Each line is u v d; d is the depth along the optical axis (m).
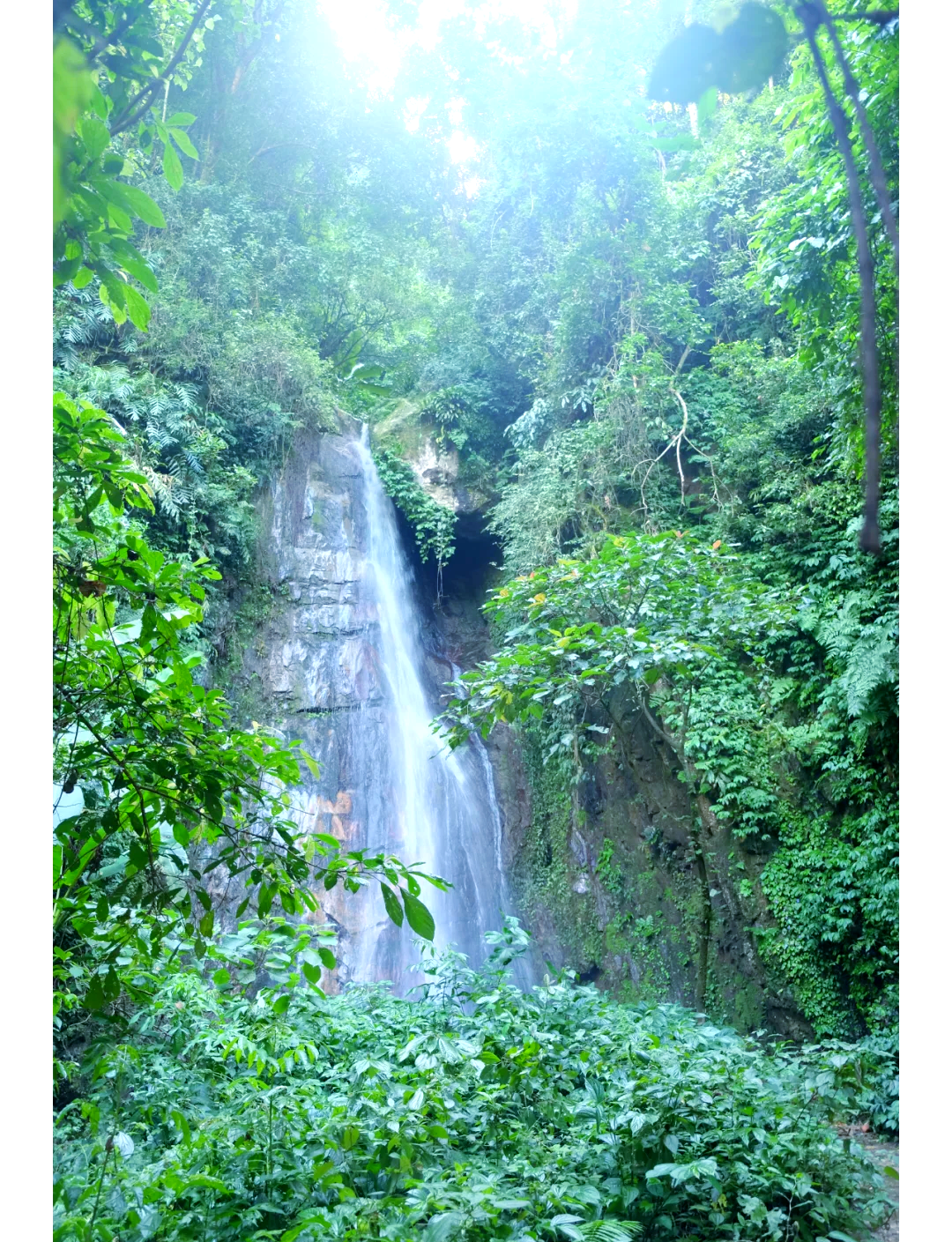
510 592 6.77
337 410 13.84
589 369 12.14
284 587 11.79
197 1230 3.06
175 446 10.34
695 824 9.12
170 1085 4.06
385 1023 5.87
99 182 1.62
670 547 6.69
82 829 2.51
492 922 11.66
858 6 2.38
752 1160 3.74
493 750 12.69
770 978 8.22
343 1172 3.44
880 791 8.07
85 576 2.64
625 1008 6.51
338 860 2.65
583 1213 3.50
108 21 1.91
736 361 11.03
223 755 2.62
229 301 12.73
